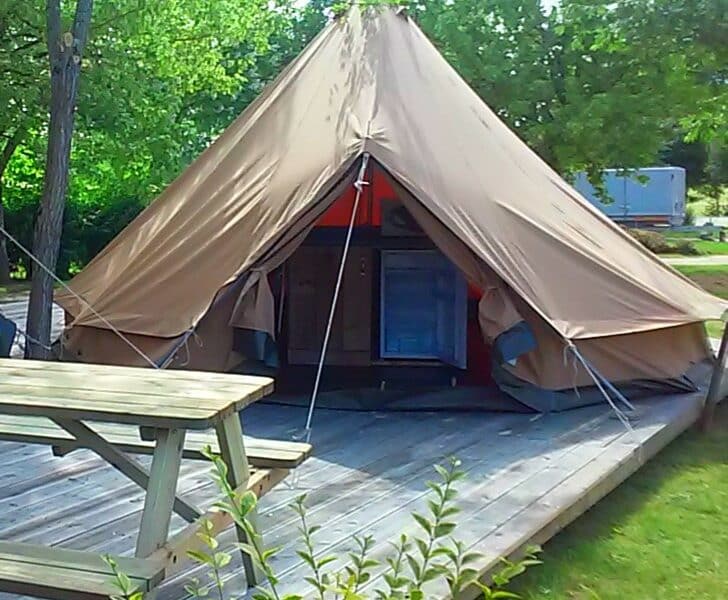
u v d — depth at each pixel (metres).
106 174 14.59
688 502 3.87
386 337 5.68
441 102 5.41
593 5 11.12
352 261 5.66
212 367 4.65
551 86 15.62
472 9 16.03
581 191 26.12
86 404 2.39
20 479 3.64
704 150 33.28
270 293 4.68
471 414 4.86
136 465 2.94
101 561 2.13
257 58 24.73
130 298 5.05
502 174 5.23
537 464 3.91
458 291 5.48
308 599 2.52
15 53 9.95
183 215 5.38
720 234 25.05
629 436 4.36
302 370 5.61
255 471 2.75
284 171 5.00
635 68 13.77
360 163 4.65
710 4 10.06
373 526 3.15
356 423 4.66
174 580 2.68
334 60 5.61
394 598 1.60
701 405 5.11
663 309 5.11
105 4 9.57
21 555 2.16
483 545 2.96
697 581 3.06
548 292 4.77
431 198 4.61
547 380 4.76
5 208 15.11
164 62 11.44
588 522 3.62
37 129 11.28
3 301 11.00
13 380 2.76
